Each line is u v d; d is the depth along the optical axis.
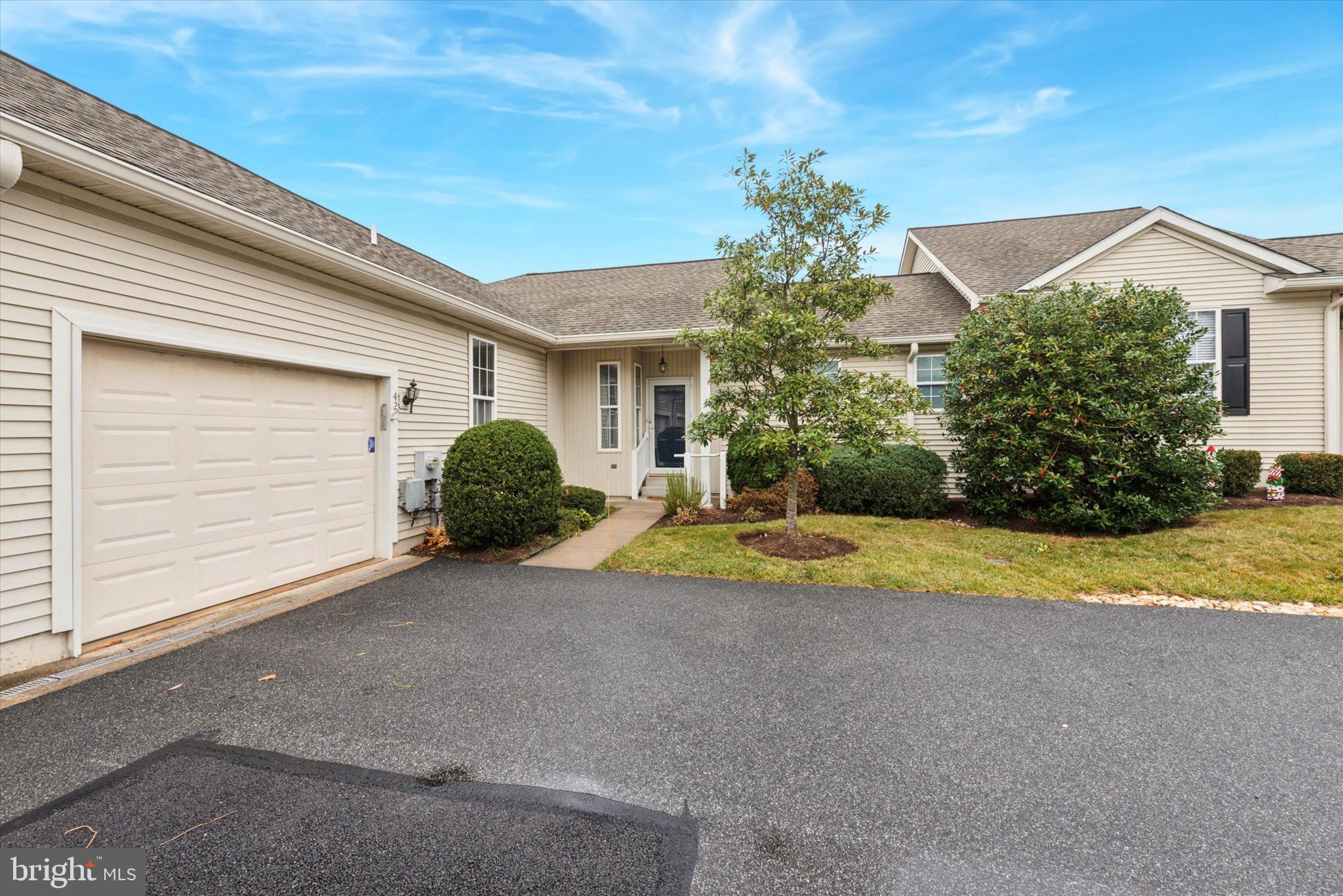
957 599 4.82
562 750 2.57
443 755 2.53
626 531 7.73
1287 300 8.15
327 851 1.93
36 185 3.42
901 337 9.33
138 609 4.09
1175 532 6.62
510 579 5.54
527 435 6.77
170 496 4.30
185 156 5.13
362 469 6.17
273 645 3.85
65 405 3.57
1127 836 2.01
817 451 5.91
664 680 3.30
